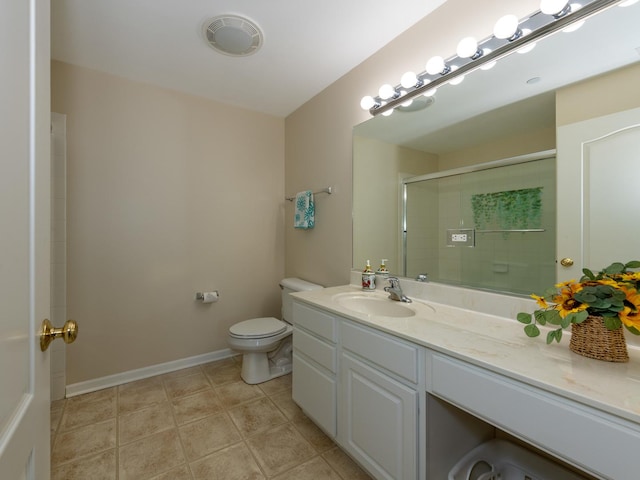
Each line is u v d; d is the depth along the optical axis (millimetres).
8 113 462
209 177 2496
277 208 2854
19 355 501
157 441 1565
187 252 2412
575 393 685
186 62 1967
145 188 2229
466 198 1401
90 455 1459
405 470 1082
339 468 1403
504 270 1267
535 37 1124
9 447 450
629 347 943
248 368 2178
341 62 1968
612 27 989
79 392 2012
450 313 1346
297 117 2662
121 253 2148
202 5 1483
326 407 1490
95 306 2066
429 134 1550
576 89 1063
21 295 512
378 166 1844
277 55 1896
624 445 626
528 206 1187
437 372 983
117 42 1763
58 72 1927
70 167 1966
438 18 1498
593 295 823
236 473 1365
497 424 831
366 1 1465
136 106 2186
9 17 468
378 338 1192
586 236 1034
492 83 1299
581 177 1047
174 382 2180
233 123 2605
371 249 1907
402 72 1688
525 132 1192
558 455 721
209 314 2521
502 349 939
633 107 946
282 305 2623
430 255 1562
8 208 462
